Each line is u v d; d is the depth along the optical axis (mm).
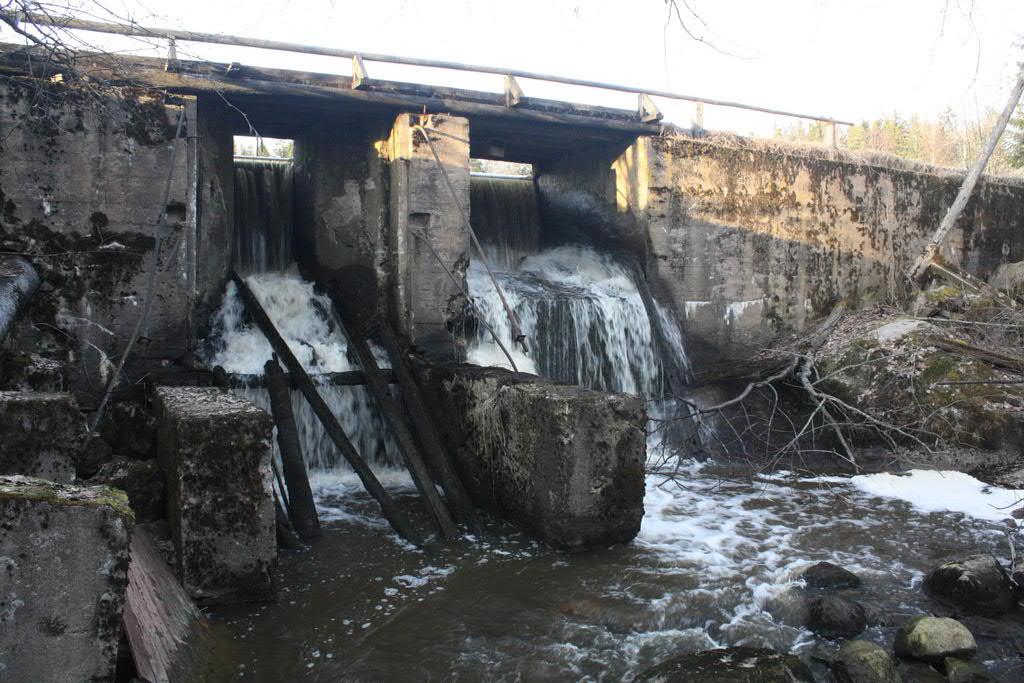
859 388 12367
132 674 4203
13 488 3727
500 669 5668
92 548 3725
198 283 10656
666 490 10336
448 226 11672
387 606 6680
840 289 15695
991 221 18406
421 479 9125
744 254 14461
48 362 7582
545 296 12672
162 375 9828
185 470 6254
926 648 5766
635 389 13055
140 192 9758
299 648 5898
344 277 12250
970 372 11711
